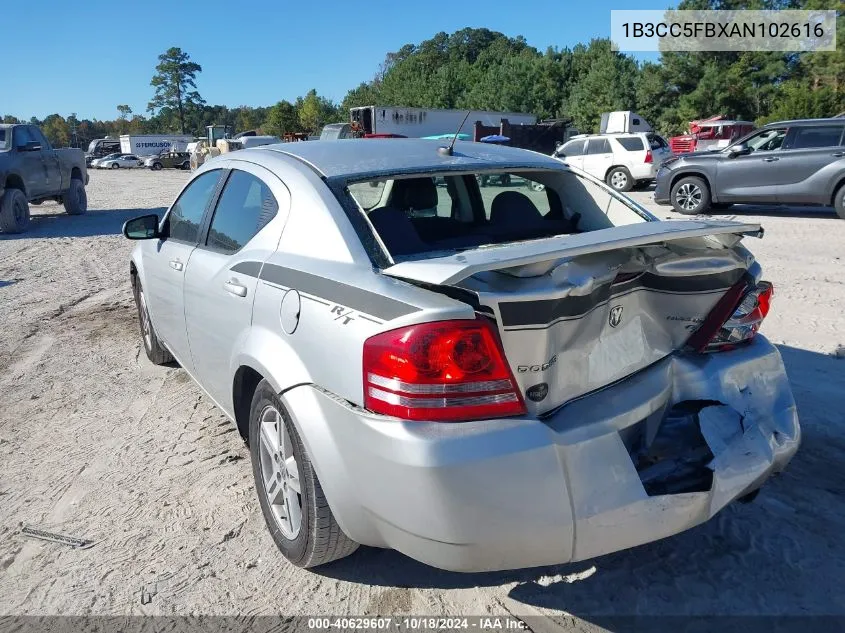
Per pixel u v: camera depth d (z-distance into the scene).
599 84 48.88
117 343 6.02
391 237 3.07
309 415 2.45
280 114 80.75
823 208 14.23
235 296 3.08
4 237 12.86
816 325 5.90
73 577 2.85
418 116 32.56
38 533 3.17
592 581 2.74
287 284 2.72
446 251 2.93
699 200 13.52
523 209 3.73
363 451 2.23
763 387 2.81
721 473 2.45
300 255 2.80
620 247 2.23
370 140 3.67
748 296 2.79
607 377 2.51
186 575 2.85
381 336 2.19
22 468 3.79
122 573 2.87
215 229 3.62
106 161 58.34
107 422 4.36
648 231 2.42
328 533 2.58
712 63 46.03
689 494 2.35
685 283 2.68
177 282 3.88
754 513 3.15
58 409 4.59
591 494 2.18
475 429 2.10
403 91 60.25
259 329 2.86
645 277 2.63
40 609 2.67
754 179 12.71
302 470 2.58
